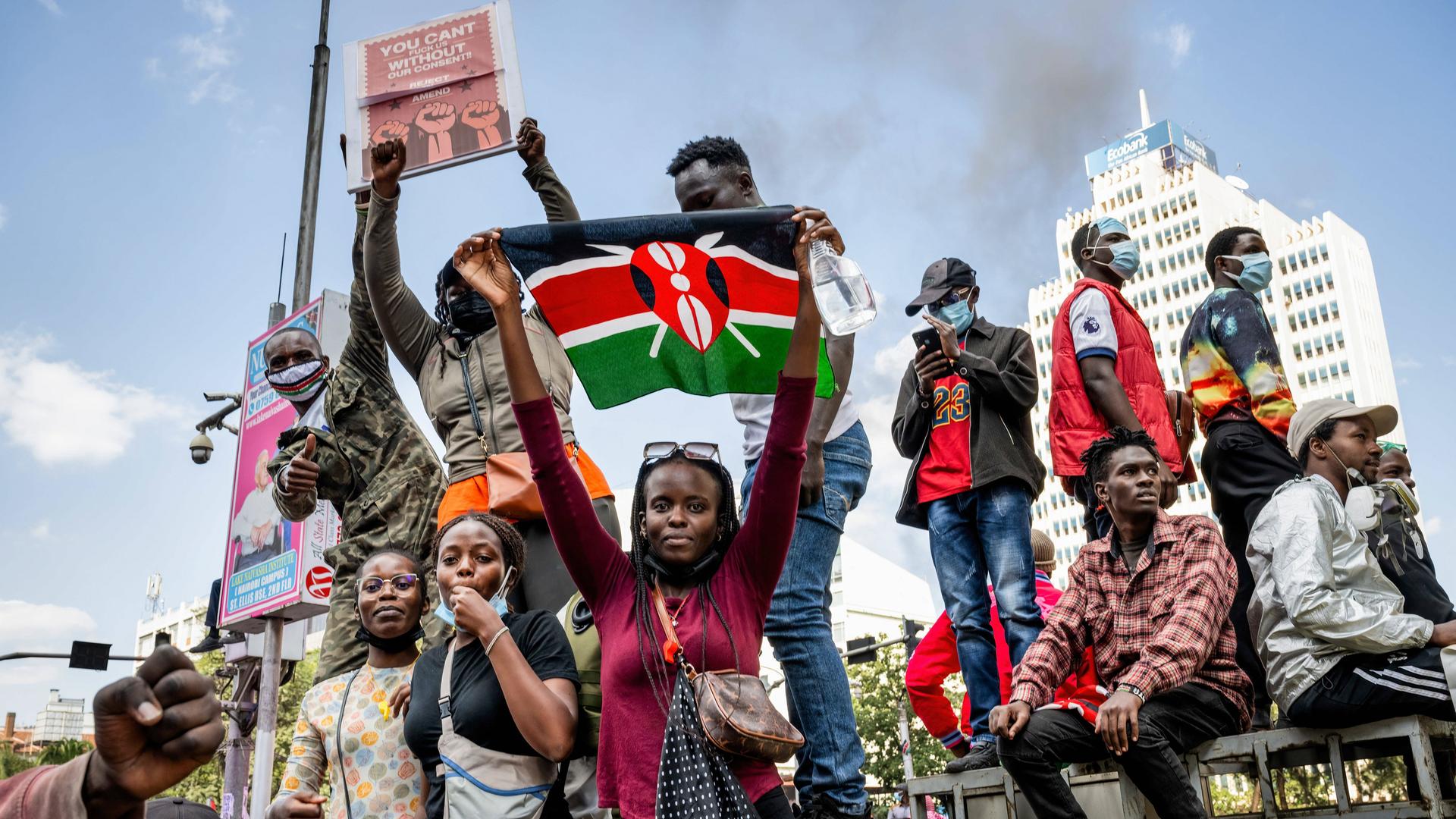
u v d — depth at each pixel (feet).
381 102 19.81
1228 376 19.44
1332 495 15.61
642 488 12.50
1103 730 14.01
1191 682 14.98
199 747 4.63
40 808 4.69
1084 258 20.18
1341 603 14.42
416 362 17.84
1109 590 16.10
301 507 18.74
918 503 18.85
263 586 42.65
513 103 19.36
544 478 12.04
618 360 12.26
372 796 13.61
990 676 17.61
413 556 15.11
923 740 102.27
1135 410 19.04
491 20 19.84
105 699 4.51
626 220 12.20
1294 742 14.60
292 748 14.25
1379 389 345.10
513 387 11.94
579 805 12.58
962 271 19.54
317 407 21.35
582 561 12.28
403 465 18.53
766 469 11.84
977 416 18.15
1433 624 14.15
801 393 11.64
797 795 14.79
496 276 12.03
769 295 12.13
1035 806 14.78
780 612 14.92
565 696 12.37
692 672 11.32
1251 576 18.42
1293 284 356.38
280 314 47.91
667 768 10.58
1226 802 20.34
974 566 18.16
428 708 12.98
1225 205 361.71
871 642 85.71
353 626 17.28
